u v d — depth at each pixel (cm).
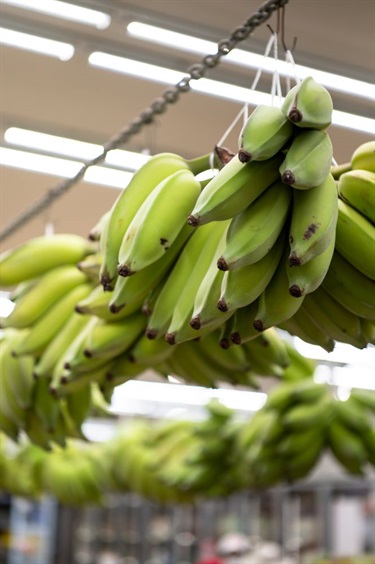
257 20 136
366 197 111
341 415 262
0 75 278
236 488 333
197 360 154
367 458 269
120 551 768
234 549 591
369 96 274
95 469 374
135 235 112
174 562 721
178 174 120
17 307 169
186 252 124
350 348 506
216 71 262
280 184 105
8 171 344
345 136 305
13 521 757
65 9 236
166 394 650
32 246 177
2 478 368
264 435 263
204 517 706
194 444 341
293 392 258
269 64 252
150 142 289
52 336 169
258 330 110
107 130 312
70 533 780
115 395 653
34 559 754
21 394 178
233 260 99
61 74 275
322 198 102
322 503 589
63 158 329
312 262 102
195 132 313
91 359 144
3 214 389
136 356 142
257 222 101
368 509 553
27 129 311
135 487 366
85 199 369
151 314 128
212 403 323
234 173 102
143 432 372
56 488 367
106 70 270
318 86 103
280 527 616
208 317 109
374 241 109
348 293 116
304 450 263
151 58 259
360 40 247
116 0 231
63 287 172
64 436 192
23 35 249
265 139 99
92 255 174
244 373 162
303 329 129
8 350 185
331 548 570
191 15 237
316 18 236
